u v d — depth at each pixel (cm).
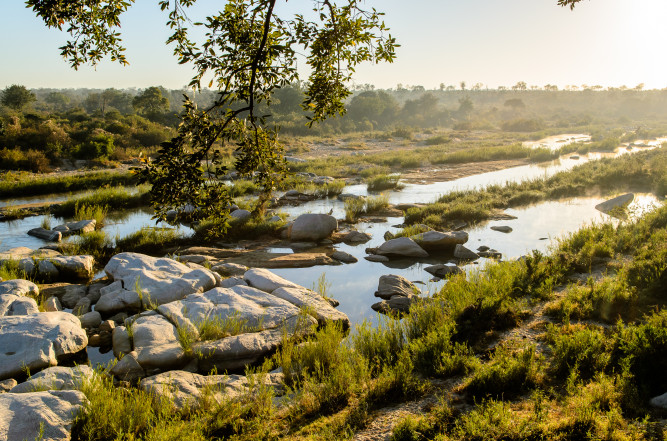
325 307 816
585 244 1038
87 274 1073
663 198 1859
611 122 9481
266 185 521
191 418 472
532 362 530
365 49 496
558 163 3378
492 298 747
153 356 615
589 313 693
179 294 867
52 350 630
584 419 390
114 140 3738
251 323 734
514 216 1670
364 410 468
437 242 1274
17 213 1748
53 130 3391
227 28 423
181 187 433
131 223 1681
